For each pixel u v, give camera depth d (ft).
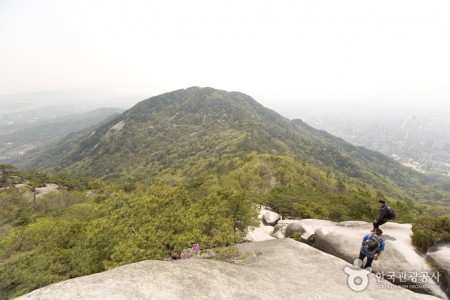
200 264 32.30
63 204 280.51
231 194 84.69
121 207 81.97
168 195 81.35
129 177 554.87
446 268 36.73
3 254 99.60
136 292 22.70
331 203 155.12
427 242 42.80
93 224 78.79
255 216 84.28
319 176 412.77
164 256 57.36
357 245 49.21
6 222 227.61
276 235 87.71
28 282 66.23
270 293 28.48
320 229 60.18
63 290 22.22
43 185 366.22
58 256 77.51
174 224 67.51
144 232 62.95
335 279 35.63
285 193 175.01
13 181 362.74
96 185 401.70
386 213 38.17
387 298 31.78
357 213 143.54
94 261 70.23
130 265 27.78
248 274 32.53
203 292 25.11
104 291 22.22
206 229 68.18
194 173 516.73
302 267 39.52
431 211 450.30
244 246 53.42
